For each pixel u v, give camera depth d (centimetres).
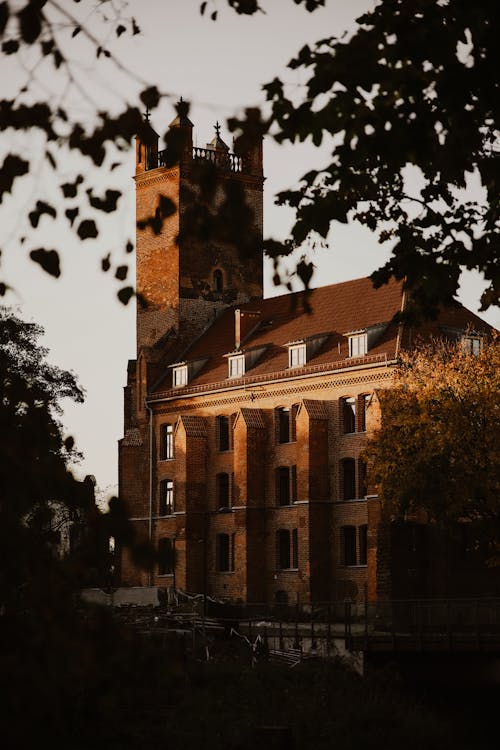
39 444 1055
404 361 6253
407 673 5012
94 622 1015
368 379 7212
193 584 8031
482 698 4712
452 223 1819
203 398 8262
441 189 1802
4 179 1076
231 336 8606
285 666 4975
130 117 1059
